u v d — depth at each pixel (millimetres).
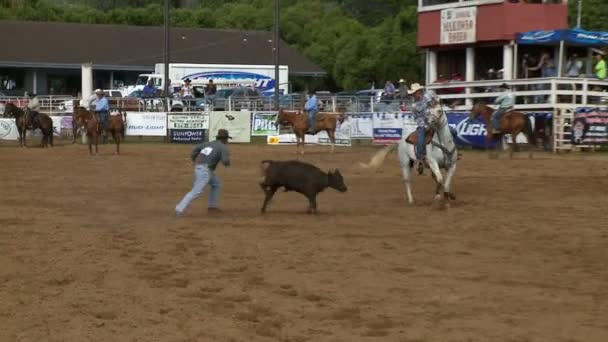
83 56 82312
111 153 41406
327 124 41656
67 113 55188
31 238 17688
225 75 72000
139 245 17000
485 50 48562
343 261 15617
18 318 11602
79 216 20969
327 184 21234
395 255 16188
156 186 27375
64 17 102125
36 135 54188
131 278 14148
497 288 13602
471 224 19797
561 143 41062
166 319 11656
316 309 12297
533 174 31000
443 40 49156
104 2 127812
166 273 14547
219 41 89375
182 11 106000
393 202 23734
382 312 12156
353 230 18938
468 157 38312
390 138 47250
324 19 101812
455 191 26250
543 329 11320
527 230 18969
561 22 47219
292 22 101188
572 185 27625
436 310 12281
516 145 41031
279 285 13750
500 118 37750
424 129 22328
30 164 35094
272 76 73562
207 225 19578
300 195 25250
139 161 36625
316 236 18156
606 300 12844
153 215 21188
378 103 50812
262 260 15656
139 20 103562
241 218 20672
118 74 84750
